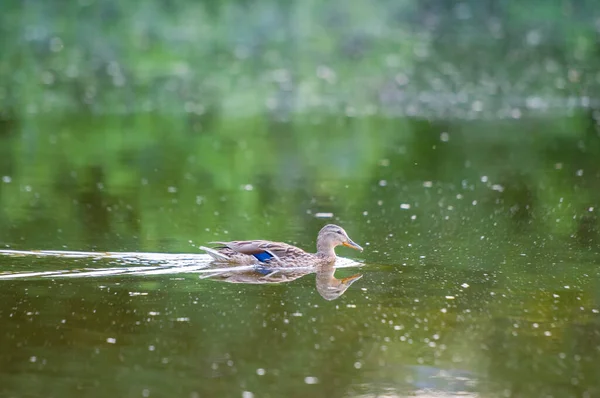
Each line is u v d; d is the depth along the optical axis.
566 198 17.38
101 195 17.67
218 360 9.26
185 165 20.73
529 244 14.12
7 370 8.96
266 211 16.59
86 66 32.88
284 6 38.09
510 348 9.66
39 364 9.11
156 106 28.38
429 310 10.79
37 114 26.88
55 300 10.96
